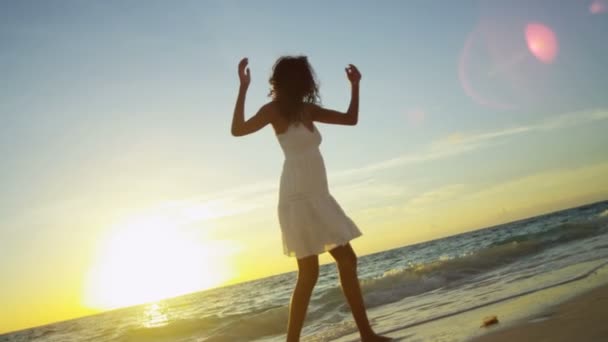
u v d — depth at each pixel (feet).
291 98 9.89
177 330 29.12
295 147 9.82
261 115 9.80
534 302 12.01
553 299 11.65
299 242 9.57
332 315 23.91
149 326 30.78
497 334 8.78
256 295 87.86
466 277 27.20
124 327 52.37
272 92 10.29
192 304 99.35
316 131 10.12
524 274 21.16
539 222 169.89
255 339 20.81
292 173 9.78
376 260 138.31
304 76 10.05
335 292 28.60
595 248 25.67
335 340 13.55
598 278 13.94
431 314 14.94
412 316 15.65
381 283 28.53
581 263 19.72
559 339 7.31
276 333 21.56
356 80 10.80
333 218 9.76
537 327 8.61
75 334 67.15
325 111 10.32
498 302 13.98
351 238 9.96
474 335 9.21
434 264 31.45
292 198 9.70
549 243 34.65
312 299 28.09
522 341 7.73
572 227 40.55
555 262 23.18
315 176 9.82
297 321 9.65
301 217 9.62
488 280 22.79
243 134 9.73
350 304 10.27
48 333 91.56
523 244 34.01
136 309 146.00
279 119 9.87
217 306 72.02
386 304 23.50
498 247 33.96
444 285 25.93
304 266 9.73
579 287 12.89
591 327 7.65
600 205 256.73
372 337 10.17
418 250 153.07
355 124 10.62
